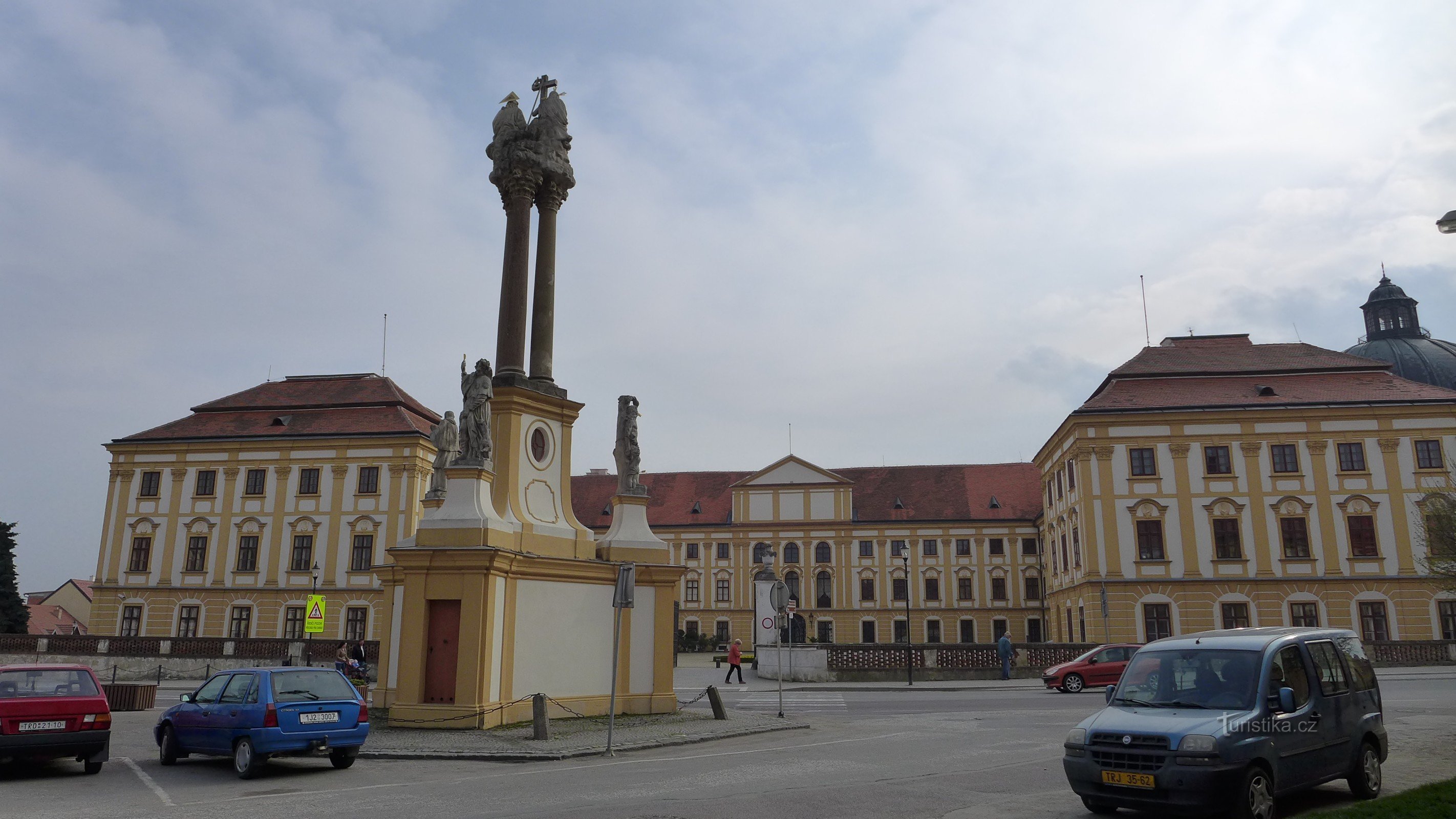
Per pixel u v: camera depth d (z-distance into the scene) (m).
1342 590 48.22
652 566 22.33
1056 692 31.22
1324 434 49.78
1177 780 9.48
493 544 18.70
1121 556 50.31
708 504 83.50
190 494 58.75
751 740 17.97
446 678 18.44
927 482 82.00
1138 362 55.50
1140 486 50.84
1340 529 48.84
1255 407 50.38
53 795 12.37
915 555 77.06
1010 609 75.06
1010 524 76.25
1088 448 51.72
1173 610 49.41
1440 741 16.06
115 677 41.31
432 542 18.77
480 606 18.36
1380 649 40.62
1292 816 10.16
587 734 17.84
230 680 14.84
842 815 10.41
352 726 14.46
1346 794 11.41
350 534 56.62
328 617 55.91
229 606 56.94
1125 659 31.25
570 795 11.73
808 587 77.88
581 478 89.69
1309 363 53.38
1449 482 39.38
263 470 58.34
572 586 20.86
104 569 58.34
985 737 18.06
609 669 21.44
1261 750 9.73
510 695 19.14
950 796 11.62
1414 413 49.06
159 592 57.66
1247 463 50.16
